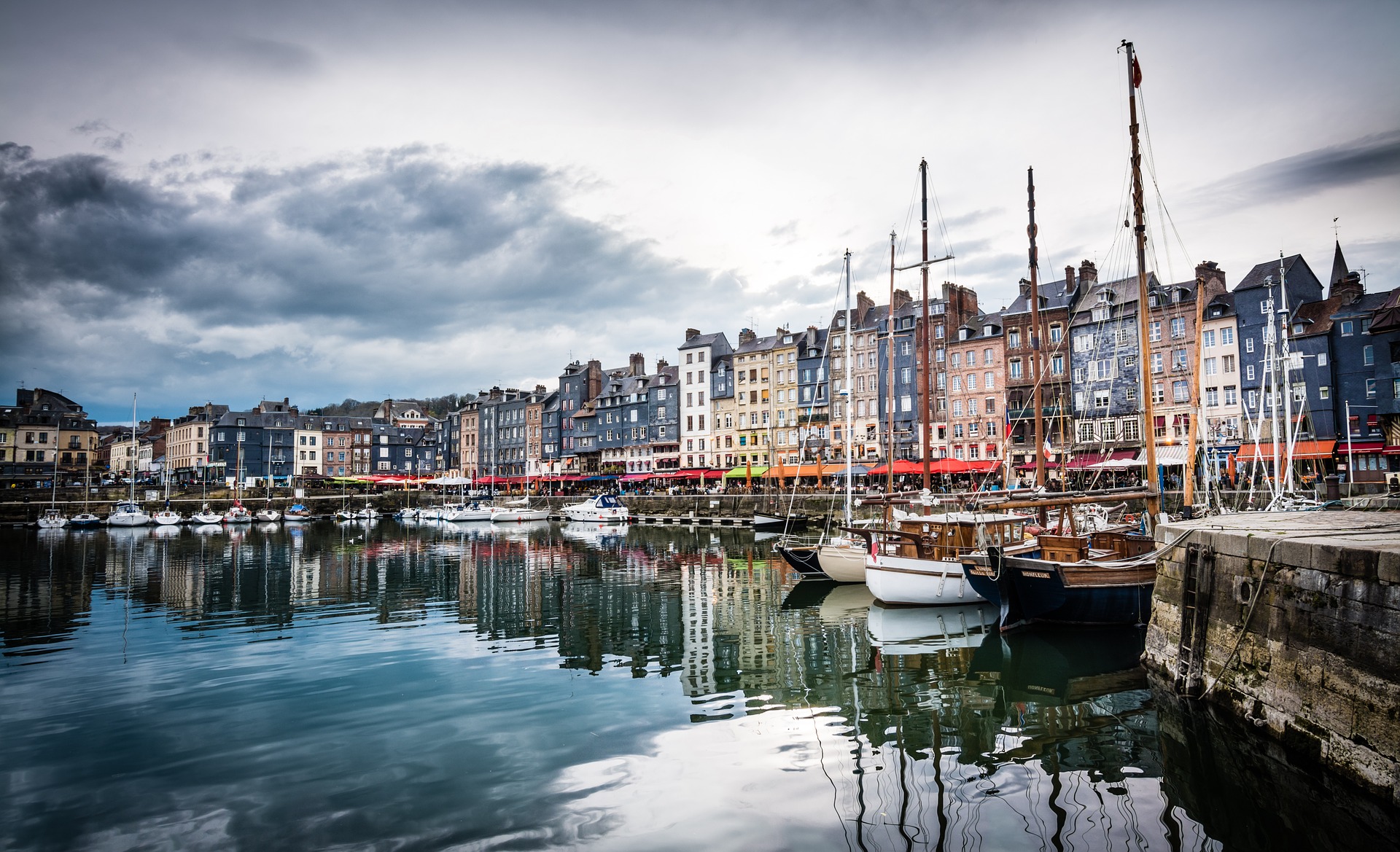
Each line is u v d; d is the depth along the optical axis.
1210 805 9.93
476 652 19.27
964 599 24.75
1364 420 50.12
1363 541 10.54
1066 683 15.77
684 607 25.92
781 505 65.81
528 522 81.75
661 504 78.31
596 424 109.88
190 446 123.50
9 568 38.50
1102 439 61.09
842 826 9.48
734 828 9.42
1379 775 8.74
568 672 17.20
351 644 20.16
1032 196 32.31
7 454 105.69
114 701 14.94
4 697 15.18
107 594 29.42
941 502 30.39
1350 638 9.41
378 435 135.88
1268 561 11.29
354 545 52.38
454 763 11.64
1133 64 25.31
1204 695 12.90
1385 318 48.81
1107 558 22.59
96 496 88.38
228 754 12.06
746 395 90.44
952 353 71.25
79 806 10.20
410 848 8.98
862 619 23.44
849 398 34.62
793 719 13.83
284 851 8.94
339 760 11.78
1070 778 10.93
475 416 132.38
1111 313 61.31
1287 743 10.49
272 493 98.56
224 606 26.58
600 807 10.07
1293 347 53.12
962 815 9.76
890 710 14.31
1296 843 8.91
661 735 12.93
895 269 40.22
